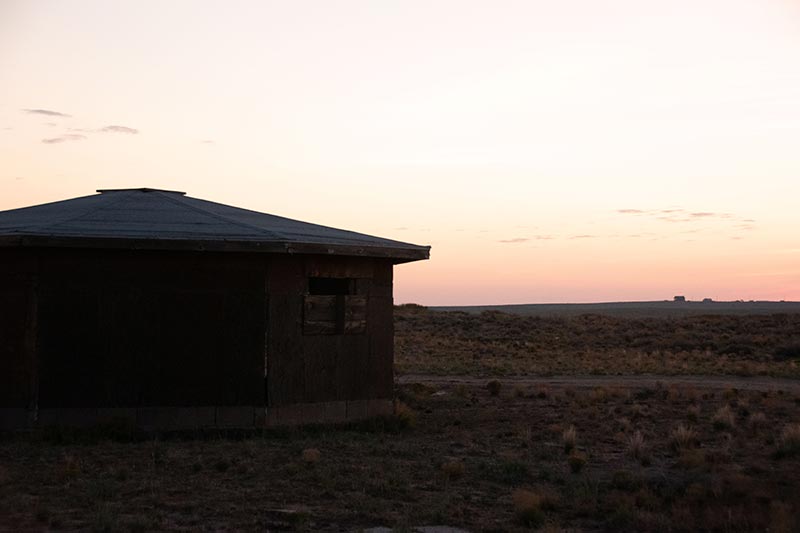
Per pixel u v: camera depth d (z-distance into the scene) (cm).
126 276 1836
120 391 1825
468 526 1182
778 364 4700
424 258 2150
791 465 1611
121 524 1130
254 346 1877
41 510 1179
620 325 6900
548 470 1559
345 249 1941
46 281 1806
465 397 2822
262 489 1356
